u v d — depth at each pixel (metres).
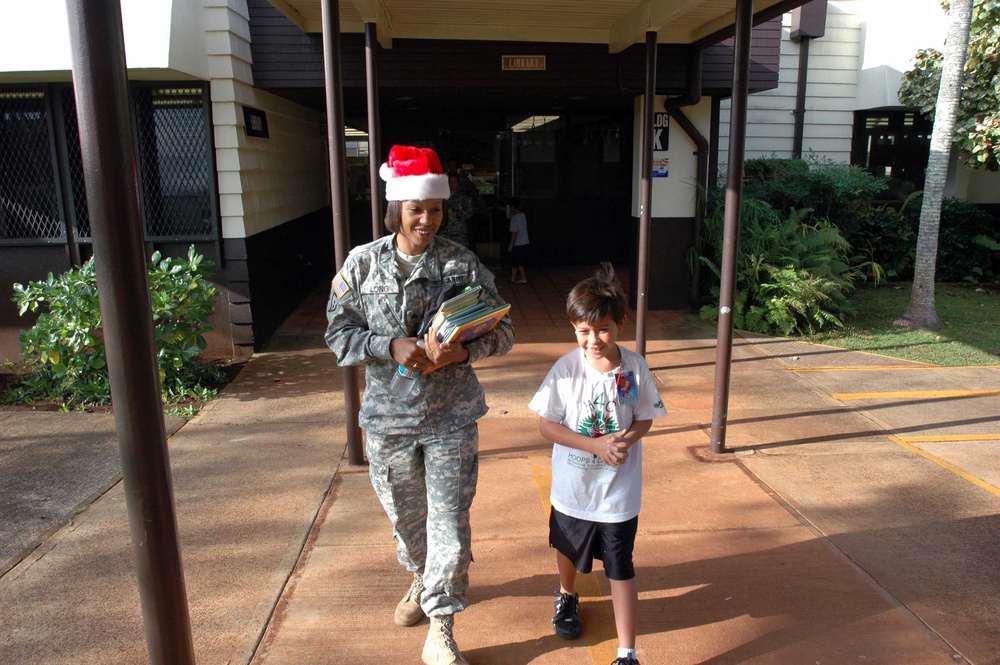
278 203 8.08
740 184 4.25
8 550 3.47
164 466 1.94
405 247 2.51
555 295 9.47
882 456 4.53
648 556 3.39
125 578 3.24
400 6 6.17
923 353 6.91
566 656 2.73
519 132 11.61
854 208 9.91
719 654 2.73
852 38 11.22
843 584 3.16
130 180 1.79
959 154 9.62
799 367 6.48
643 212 5.84
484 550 3.45
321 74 7.10
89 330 5.50
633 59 7.43
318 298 9.48
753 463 4.42
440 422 2.56
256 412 5.37
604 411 2.57
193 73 6.09
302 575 3.25
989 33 8.75
